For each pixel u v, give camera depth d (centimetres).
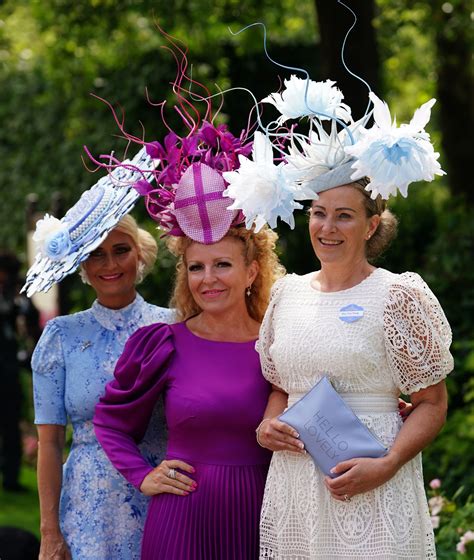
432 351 335
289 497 349
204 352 375
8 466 861
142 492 371
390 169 323
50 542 389
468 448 621
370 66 805
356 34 799
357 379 340
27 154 1230
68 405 398
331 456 336
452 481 624
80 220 399
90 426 397
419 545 341
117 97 1051
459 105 976
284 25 1072
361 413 341
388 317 336
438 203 893
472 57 974
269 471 357
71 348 401
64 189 1183
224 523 361
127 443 379
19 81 1231
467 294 751
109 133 1076
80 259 385
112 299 405
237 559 360
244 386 367
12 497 845
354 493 332
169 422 371
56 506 393
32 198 988
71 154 1154
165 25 892
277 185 340
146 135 1044
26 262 1225
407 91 1192
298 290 357
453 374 701
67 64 1027
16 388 862
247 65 1090
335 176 340
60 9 926
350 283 348
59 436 401
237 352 374
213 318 379
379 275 345
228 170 377
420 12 915
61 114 1183
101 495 391
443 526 514
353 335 338
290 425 341
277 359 352
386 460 332
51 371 400
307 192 342
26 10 1086
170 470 365
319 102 350
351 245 342
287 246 916
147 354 379
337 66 802
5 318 864
